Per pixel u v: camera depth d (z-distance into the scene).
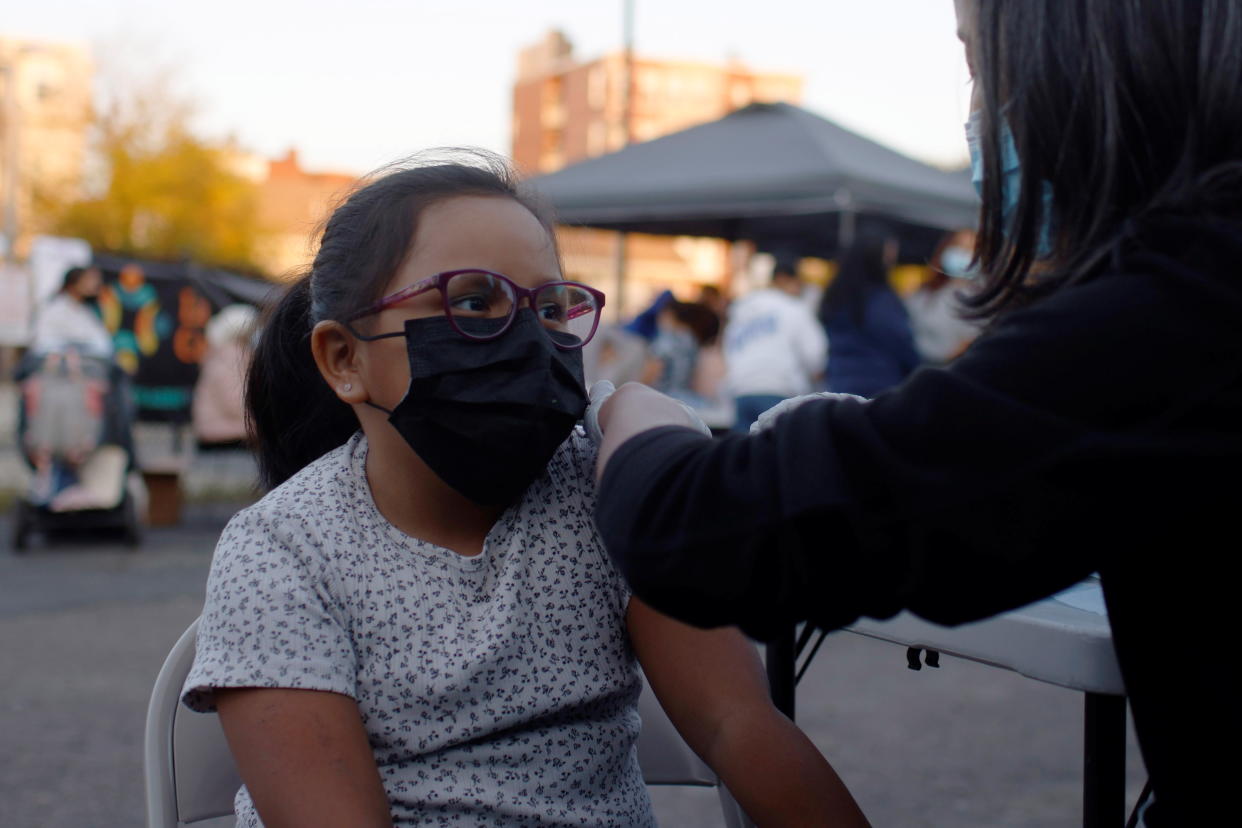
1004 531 0.79
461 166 1.20
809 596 0.84
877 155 8.88
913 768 3.48
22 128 33.47
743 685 1.17
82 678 4.34
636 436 0.96
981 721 3.95
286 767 1.02
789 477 0.84
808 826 1.12
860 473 0.82
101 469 7.27
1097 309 0.80
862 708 4.09
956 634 1.13
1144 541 0.80
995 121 0.95
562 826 1.11
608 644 1.17
